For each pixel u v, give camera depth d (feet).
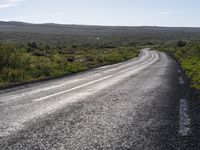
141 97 29.09
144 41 506.48
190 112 21.65
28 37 545.85
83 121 19.53
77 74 64.28
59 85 42.93
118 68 78.79
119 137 15.81
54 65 76.95
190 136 15.78
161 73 56.90
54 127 18.13
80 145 14.60
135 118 20.08
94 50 233.55
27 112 22.89
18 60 66.64
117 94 31.60
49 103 26.86
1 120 20.35
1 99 30.66
